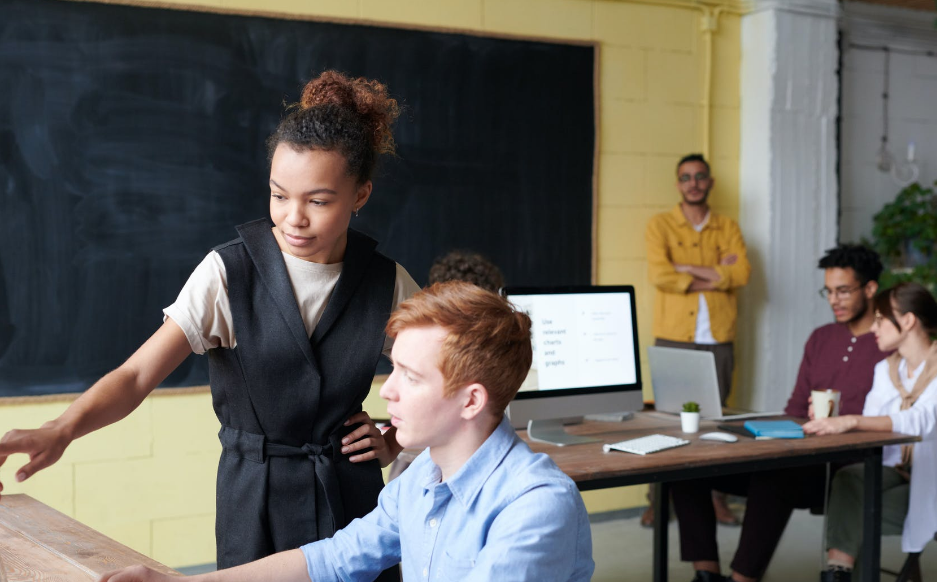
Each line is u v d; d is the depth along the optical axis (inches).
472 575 41.6
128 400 51.8
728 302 168.1
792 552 150.4
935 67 210.5
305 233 53.9
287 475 57.4
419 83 152.0
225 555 58.3
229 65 138.9
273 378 56.7
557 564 42.0
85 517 132.2
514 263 160.2
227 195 139.6
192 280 56.3
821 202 183.5
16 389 128.0
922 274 191.5
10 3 126.6
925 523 108.4
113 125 132.6
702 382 114.7
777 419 119.3
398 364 43.9
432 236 153.7
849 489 107.4
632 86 170.2
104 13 131.6
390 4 149.6
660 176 173.5
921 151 210.1
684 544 120.6
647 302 172.6
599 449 96.0
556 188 163.3
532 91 161.0
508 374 43.4
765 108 177.5
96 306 132.2
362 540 50.5
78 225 131.0
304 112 53.8
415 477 48.9
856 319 124.4
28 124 128.0
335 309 58.2
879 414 116.6
